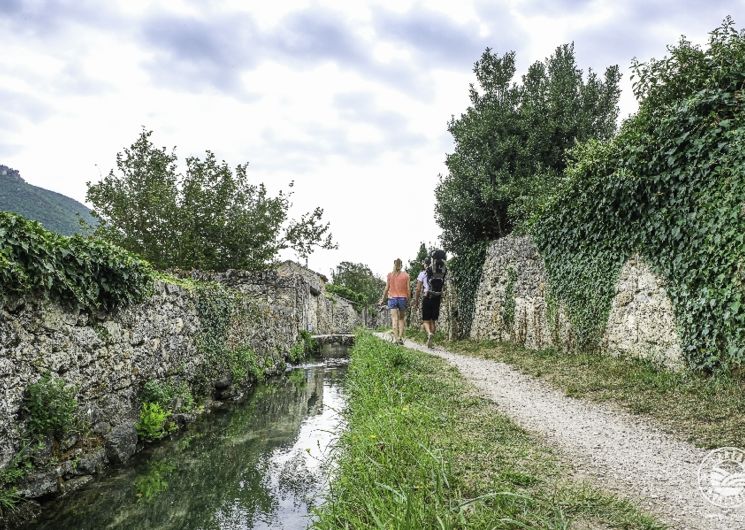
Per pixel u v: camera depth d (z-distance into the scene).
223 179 19.19
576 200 9.88
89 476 5.53
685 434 4.92
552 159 18.11
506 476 3.87
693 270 6.73
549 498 3.48
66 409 5.32
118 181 18.22
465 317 16.84
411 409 5.65
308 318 25.77
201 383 9.72
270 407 9.53
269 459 6.20
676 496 3.56
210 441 7.06
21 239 5.04
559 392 7.20
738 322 6.01
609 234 8.91
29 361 5.08
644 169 7.62
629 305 8.34
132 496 5.09
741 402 5.34
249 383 12.07
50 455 5.14
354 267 70.19
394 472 3.89
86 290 6.02
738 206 6.02
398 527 2.87
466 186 18.78
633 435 5.03
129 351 7.18
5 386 4.70
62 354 5.61
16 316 4.95
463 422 5.44
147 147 18.39
